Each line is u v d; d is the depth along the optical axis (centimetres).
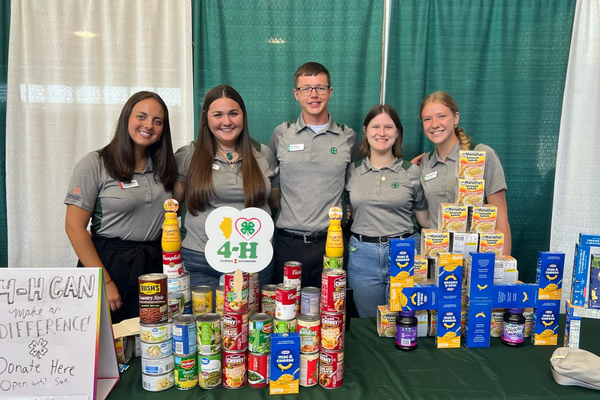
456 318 147
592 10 270
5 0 253
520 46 272
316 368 120
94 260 183
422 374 128
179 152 212
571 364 120
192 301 142
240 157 198
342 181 226
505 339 151
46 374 110
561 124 283
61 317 113
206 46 265
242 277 118
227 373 118
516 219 287
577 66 276
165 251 136
